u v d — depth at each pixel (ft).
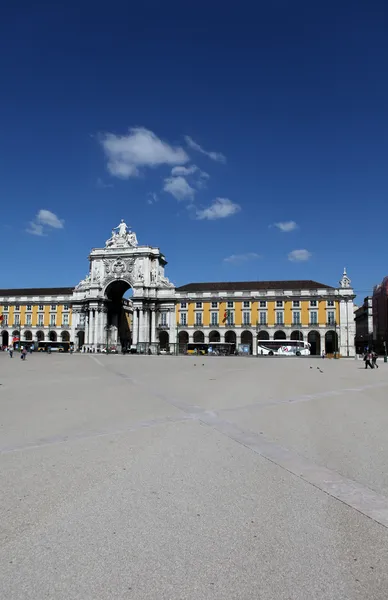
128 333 260.62
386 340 214.69
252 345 209.77
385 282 217.36
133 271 219.20
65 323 248.32
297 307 207.82
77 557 10.71
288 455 19.80
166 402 36.42
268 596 9.28
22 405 34.24
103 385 51.01
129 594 9.33
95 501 14.08
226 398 39.40
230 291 214.69
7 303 254.88
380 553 11.00
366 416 30.14
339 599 9.20
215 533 11.99
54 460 18.63
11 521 12.60
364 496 14.78
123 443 21.72
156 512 13.29
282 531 12.14
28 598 9.17
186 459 18.94
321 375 70.95
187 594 9.33
